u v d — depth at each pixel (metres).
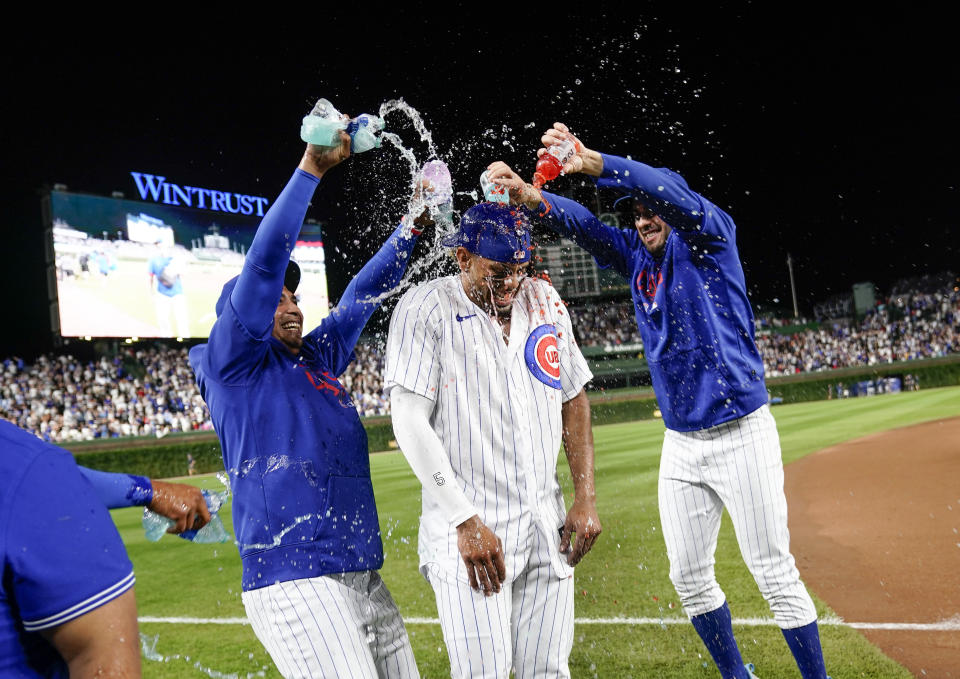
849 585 4.12
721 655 2.72
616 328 31.83
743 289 2.74
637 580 4.38
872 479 7.74
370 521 2.12
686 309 2.69
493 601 1.95
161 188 24.77
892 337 31.86
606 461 11.41
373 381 25.83
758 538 2.61
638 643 3.33
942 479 7.36
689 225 2.56
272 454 2.00
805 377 26.53
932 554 4.62
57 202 22.34
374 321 26.94
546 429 2.11
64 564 0.95
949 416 13.70
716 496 2.79
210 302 25.47
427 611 4.17
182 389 24.62
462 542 1.91
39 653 1.00
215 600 4.89
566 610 2.08
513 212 2.10
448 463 1.97
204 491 1.46
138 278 23.83
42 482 0.97
